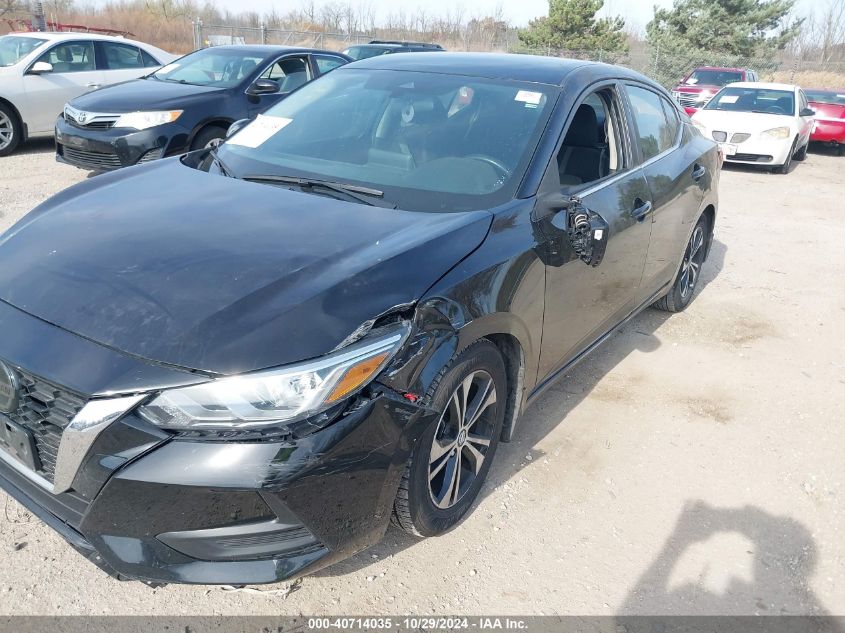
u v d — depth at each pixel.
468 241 2.58
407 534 2.62
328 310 2.11
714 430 3.72
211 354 1.95
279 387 1.94
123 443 1.91
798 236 7.67
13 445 2.14
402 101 3.47
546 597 2.52
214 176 3.15
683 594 2.59
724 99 12.59
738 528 2.97
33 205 6.51
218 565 2.03
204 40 22.47
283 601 2.40
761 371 4.43
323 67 9.03
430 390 2.28
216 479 1.90
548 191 3.01
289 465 1.93
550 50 26.86
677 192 4.25
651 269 4.17
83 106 7.22
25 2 28.75
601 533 2.87
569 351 3.38
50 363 1.99
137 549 2.00
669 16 32.47
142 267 2.27
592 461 3.35
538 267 2.82
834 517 3.10
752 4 31.23
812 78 28.69
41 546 2.53
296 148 3.37
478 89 3.43
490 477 3.13
